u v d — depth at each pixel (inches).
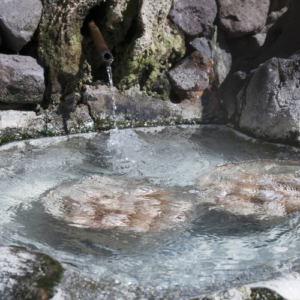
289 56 168.9
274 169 124.4
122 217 90.6
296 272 67.9
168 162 134.1
